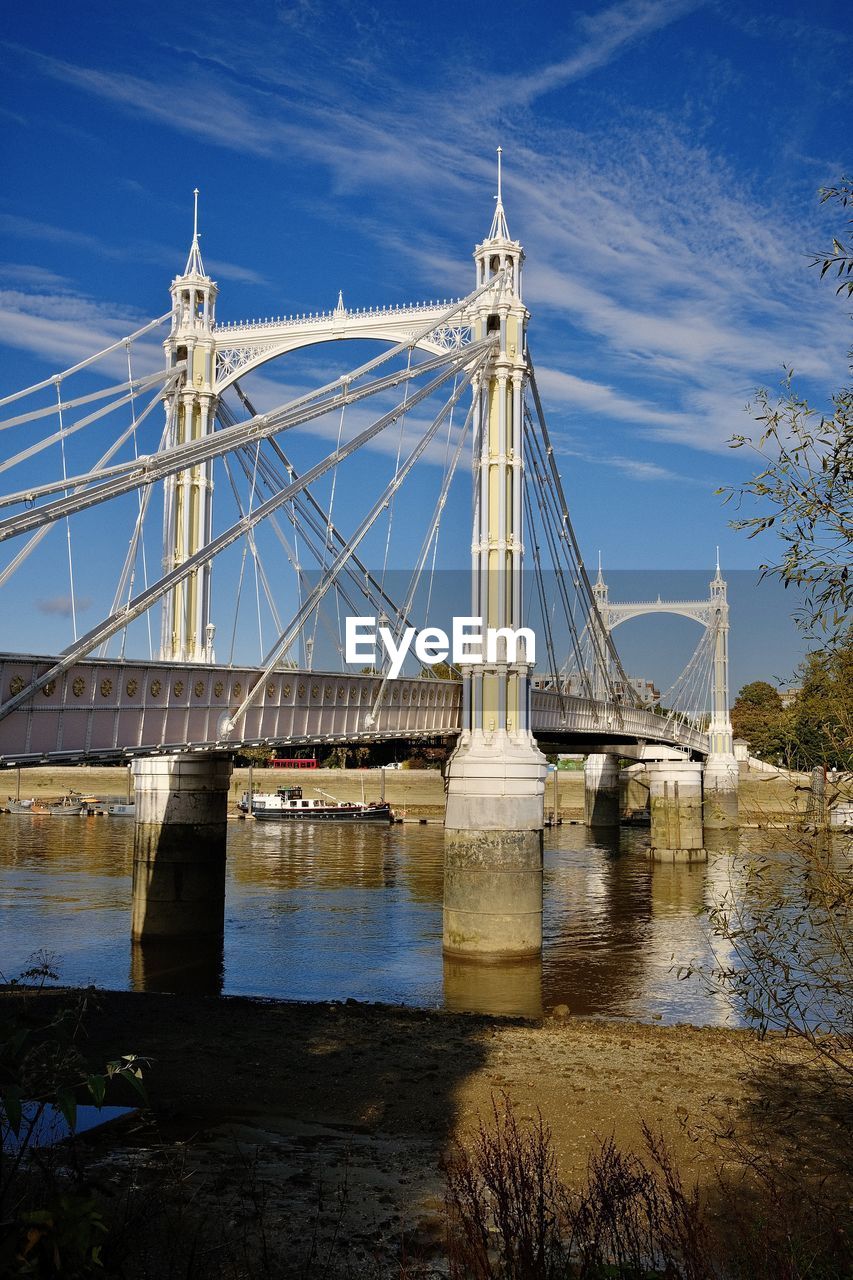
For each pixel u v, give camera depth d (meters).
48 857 81.19
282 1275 13.77
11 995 31.22
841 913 13.38
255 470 53.59
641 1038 28.77
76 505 35.12
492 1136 20.36
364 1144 19.97
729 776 136.25
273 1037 28.02
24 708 33.78
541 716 70.12
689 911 63.31
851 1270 11.84
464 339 53.88
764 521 12.78
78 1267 9.23
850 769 12.59
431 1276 13.84
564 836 120.75
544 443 63.81
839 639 12.58
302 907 60.44
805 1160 18.69
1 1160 11.01
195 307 56.94
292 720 47.12
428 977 44.53
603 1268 10.92
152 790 52.56
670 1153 19.23
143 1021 29.30
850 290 12.31
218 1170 17.97
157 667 39.22
